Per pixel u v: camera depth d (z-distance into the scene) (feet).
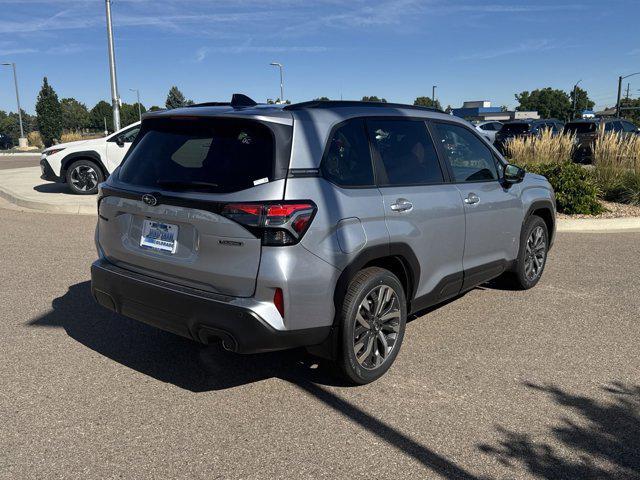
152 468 9.83
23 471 9.66
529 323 17.11
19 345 14.80
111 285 12.80
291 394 12.55
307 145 11.57
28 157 111.65
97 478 9.52
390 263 13.64
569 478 9.75
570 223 33.17
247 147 11.40
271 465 9.97
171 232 11.88
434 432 11.10
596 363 14.35
